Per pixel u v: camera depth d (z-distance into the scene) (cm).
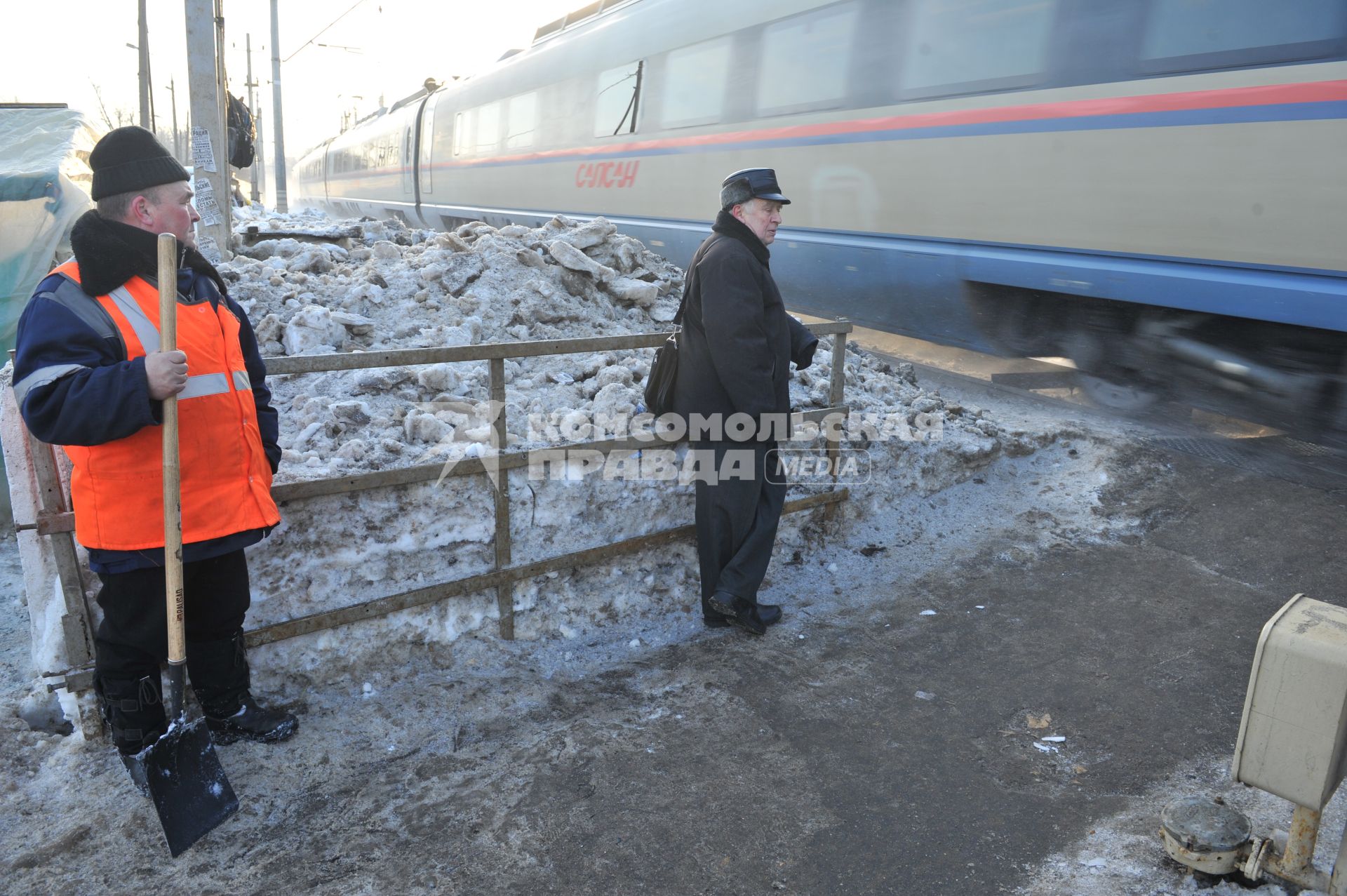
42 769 266
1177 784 258
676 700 305
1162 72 455
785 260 724
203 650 253
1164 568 391
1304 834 201
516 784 261
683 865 230
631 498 352
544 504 331
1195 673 315
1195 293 450
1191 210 448
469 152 1330
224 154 563
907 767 270
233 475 232
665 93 851
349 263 539
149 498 219
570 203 1034
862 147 636
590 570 346
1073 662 326
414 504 306
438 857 232
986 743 281
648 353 455
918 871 228
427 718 292
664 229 861
